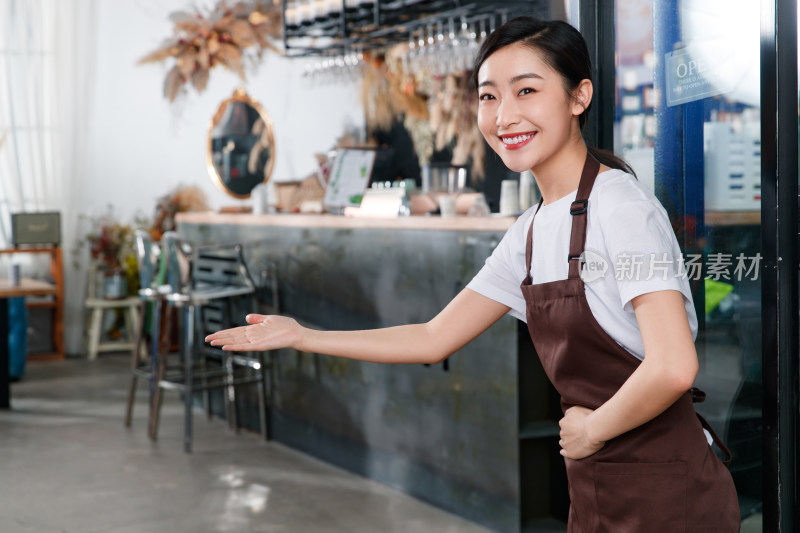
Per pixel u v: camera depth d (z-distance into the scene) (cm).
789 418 172
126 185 795
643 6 208
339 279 416
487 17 462
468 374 341
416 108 634
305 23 575
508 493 324
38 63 766
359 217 399
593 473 138
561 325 141
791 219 170
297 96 818
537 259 148
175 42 804
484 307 163
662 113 204
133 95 795
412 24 499
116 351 789
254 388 496
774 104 168
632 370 136
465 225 333
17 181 766
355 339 160
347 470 421
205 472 422
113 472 423
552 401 328
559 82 137
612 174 139
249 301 491
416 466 375
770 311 172
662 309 125
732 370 187
